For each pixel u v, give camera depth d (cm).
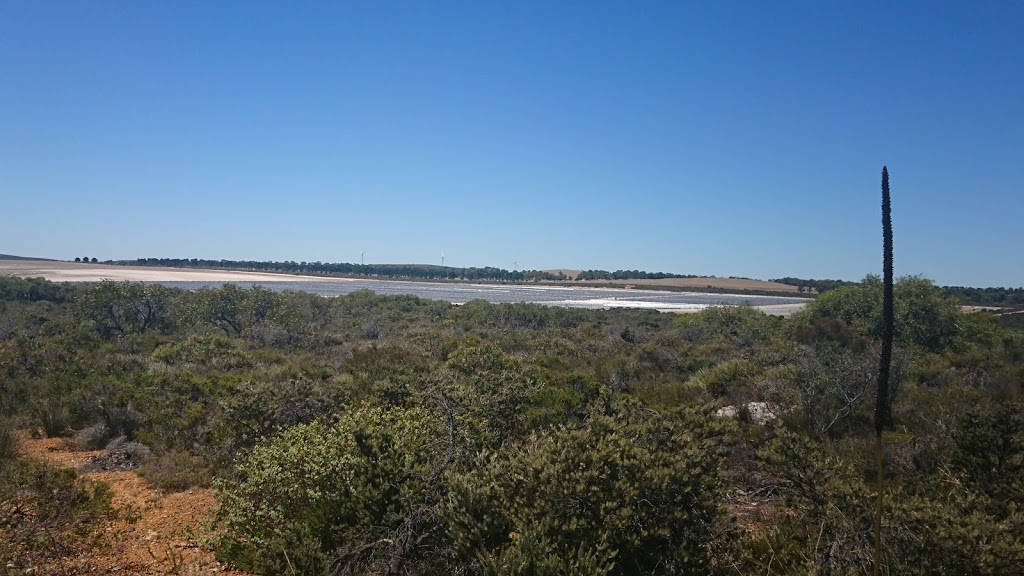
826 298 2612
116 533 607
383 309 4344
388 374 1244
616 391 1202
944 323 2248
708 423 676
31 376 1383
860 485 510
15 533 551
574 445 491
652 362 1752
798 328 2280
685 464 487
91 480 716
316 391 941
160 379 1253
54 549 556
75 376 1350
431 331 2633
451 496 491
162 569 543
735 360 1408
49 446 1012
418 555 509
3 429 933
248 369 1675
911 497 537
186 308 3048
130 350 2080
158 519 669
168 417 1021
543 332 2848
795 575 458
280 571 500
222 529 583
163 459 880
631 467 472
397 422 671
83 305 2833
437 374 1105
